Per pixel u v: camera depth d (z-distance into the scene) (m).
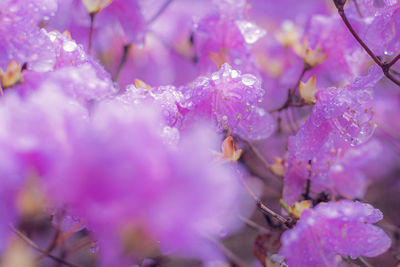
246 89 0.34
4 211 0.28
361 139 0.36
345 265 0.39
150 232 0.28
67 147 0.28
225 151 0.34
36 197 0.28
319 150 0.36
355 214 0.32
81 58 0.34
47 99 0.28
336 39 0.38
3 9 0.32
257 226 0.40
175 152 0.28
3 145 0.28
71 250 0.35
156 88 0.35
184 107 0.34
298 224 0.33
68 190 0.27
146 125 0.27
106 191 0.27
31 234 0.33
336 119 0.35
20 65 0.33
